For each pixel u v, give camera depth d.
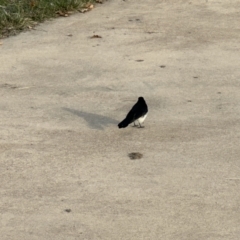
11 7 22.30
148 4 24.09
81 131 13.69
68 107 15.02
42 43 19.86
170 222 10.22
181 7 23.64
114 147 12.92
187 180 11.59
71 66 17.83
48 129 13.78
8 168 12.09
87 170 11.98
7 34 20.72
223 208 10.62
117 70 17.45
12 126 13.94
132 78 16.84
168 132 13.59
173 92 15.84
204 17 22.39
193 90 15.98
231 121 14.11
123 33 20.69
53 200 10.95
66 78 16.94
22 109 14.90
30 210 10.64
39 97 15.65
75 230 10.03
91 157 12.49
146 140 13.22
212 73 17.17
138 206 10.72
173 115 14.47
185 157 12.46
